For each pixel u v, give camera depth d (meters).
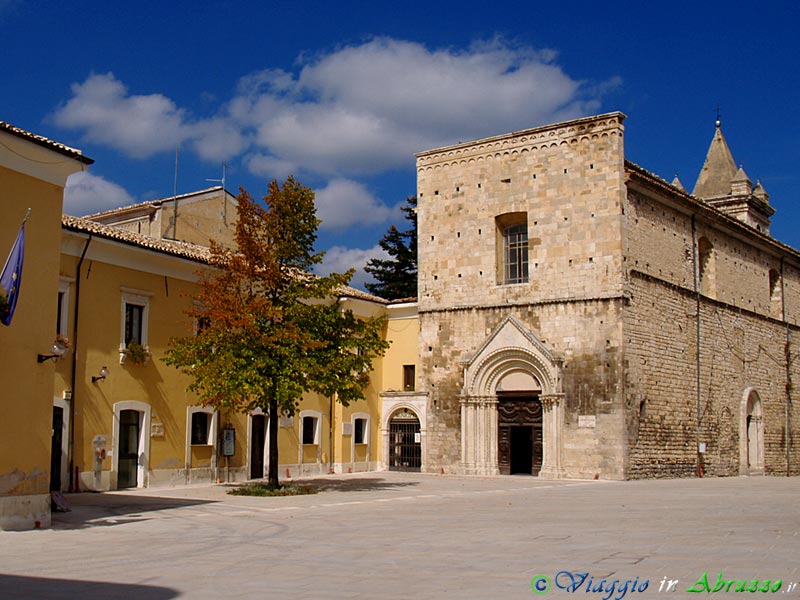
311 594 12.60
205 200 51.06
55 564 15.76
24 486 21.42
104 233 33.34
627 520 22.66
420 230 50.28
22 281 21.77
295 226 34.56
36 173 22.44
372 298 50.62
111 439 33.53
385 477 44.09
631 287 43.94
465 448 46.62
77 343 32.34
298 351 32.88
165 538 19.66
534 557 15.93
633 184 44.84
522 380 45.81
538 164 46.50
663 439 45.41
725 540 18.02
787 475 59.25
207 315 32.69
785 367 61.03
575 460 43.25
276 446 33.78
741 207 65.69
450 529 20.91
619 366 42.62
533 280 45.91
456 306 48.34
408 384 50.97
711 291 52.81
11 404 21.17
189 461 37.25
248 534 20.38
